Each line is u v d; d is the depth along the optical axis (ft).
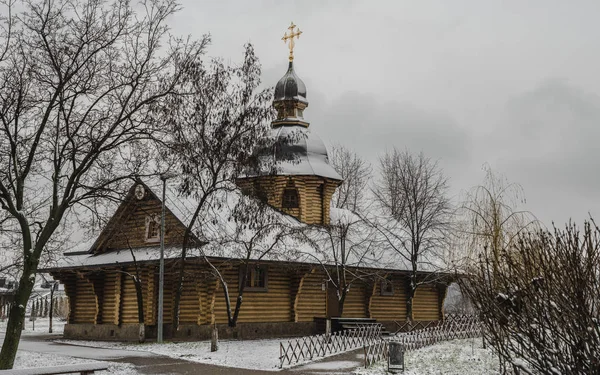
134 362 76.74
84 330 122.72
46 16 65.57
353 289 132.05
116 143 67.72
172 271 109.91
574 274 32.42
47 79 67.36
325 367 73.20
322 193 137.39
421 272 136.05
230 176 102.94
